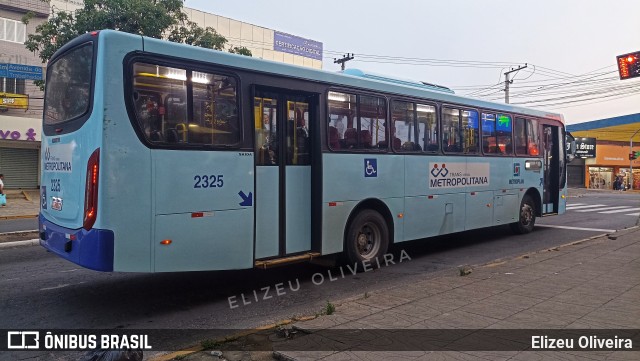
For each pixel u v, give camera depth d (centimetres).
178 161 551
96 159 504
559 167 1330
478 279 667
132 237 516
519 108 1166
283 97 676
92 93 516
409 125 864
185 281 727
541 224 1501
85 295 651
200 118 574
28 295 650
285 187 674
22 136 2319
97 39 519
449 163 951
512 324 472
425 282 653
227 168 595
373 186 792
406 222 859
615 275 689
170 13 1817
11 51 2233
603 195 3369
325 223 714
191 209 561
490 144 1065
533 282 646
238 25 3189
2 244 1029
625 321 481
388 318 491
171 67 551
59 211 584
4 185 2441
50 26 1523
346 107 751
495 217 1087
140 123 524
